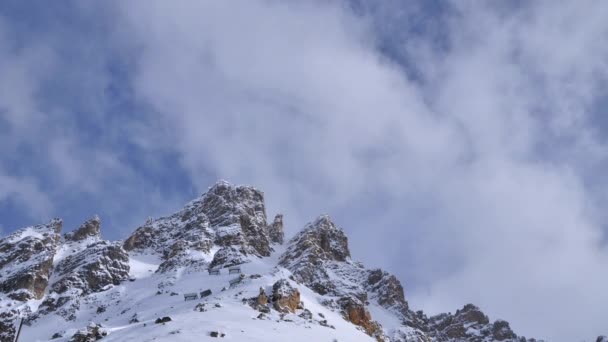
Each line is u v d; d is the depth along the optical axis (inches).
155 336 4281.5
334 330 5447.8
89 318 7711.6
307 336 4778.5
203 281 7819.9
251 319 4972.9
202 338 4082.2
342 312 7155.5
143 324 4879.4
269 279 6919.3
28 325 7741.1
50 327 7598.4
